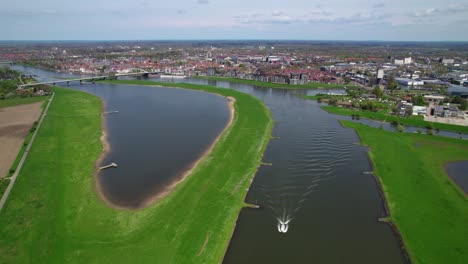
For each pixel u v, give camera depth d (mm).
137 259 65688
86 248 68875
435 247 71250
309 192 97188
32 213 81375
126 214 82625
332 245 72750
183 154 126062
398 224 80250
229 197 91312
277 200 92125
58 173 105688
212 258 67250
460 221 81062
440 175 108125
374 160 120562
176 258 66250
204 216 81125
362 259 68375
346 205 89938
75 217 81062
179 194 91812
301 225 80125
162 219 79875
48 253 67000
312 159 122875
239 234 76312
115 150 130750
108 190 96812
